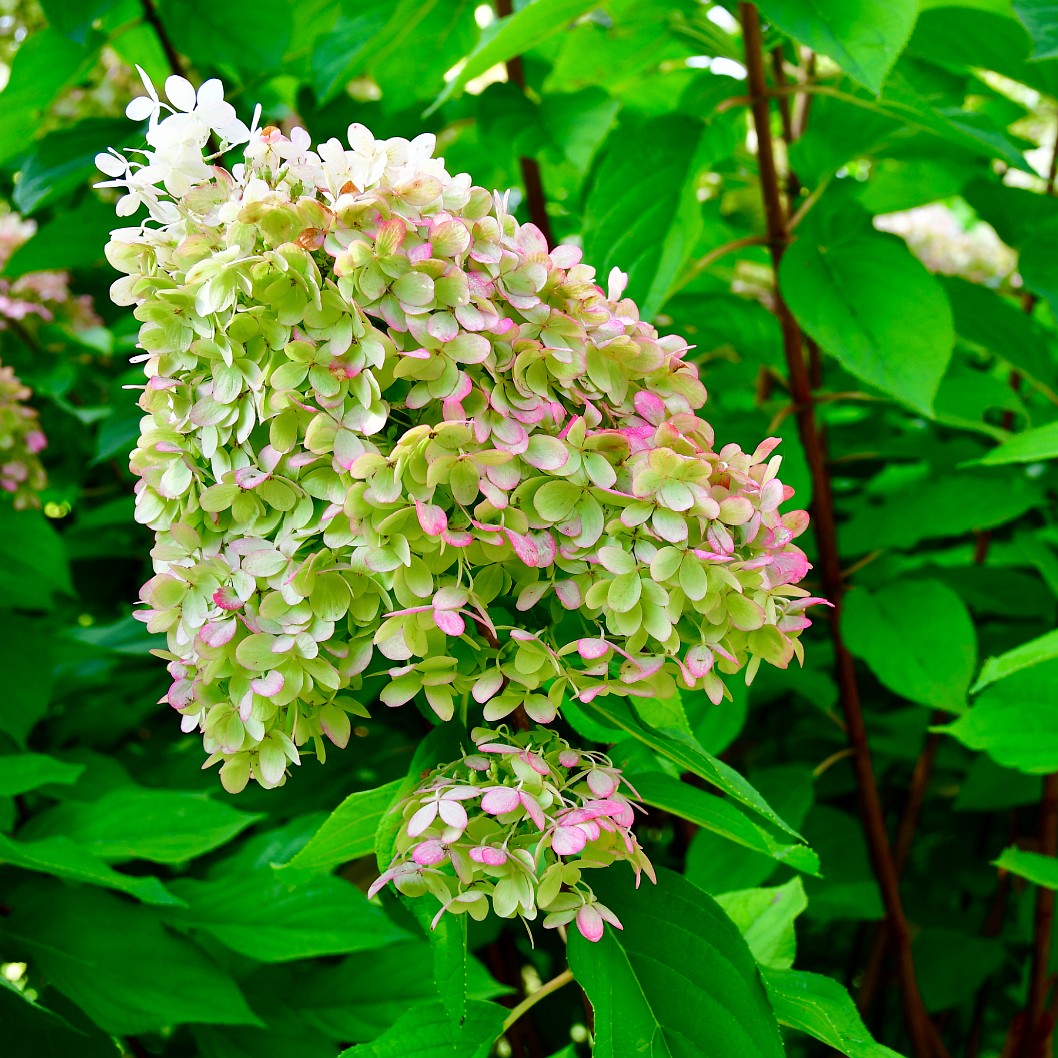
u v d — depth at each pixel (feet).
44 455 4.08
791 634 1.63
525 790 1.48
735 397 3.96
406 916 2.92
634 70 3.19
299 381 1.48
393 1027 1.68
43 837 2.45
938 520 2.97
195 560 1.55
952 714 3.30
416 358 1.47
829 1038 1.69
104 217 2.78
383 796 1.60
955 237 5.07
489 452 1.44
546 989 1.76
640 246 2.45
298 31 3.24
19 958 2.25
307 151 1.57
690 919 1.61
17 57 2.77
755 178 3.40
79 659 3.33
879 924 3.40
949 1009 3.89
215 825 2.41
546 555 1.48
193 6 2.82
